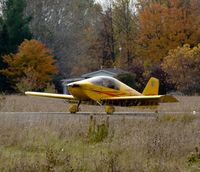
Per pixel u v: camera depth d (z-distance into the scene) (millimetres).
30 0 189625
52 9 192250
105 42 192500
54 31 187125
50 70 145875
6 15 165125
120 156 28234
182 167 26172
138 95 62094
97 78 59812
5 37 158875
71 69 177875
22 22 164375
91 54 190375
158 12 181625
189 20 178875
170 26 178750
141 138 33062
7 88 147125
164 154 29109
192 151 29938
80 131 36938
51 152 26859
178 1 182750
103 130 35344
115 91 59750
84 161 26266
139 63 165500
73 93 59344
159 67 153375
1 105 64250
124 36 191875
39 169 24234
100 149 31406
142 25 182750
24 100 87375
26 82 127500
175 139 33000
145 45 183625
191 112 53000
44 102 82875
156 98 58875
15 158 26609
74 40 186500
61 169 24734
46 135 34812
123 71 151875
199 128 39531
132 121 43500
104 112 61125
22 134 34312
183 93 147125
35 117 46406
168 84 151375
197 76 145750
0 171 23641
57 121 42281
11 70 145500
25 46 145000
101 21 199000
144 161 26969
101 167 24828
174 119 46062
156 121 44062
